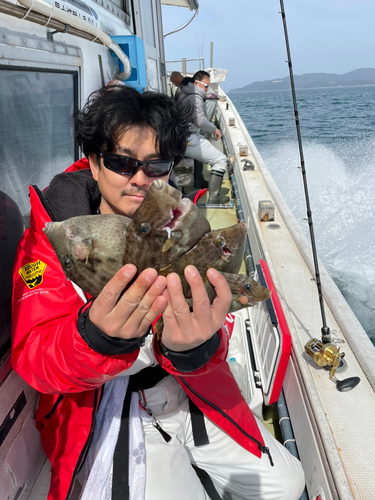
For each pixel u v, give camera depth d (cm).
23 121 142
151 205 65
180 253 70
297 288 217
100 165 116
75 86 194
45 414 127
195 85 447
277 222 302
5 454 120
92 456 121
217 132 489
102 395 127
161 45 486
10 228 131
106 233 73
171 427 131
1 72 126
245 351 204
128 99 106
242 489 135
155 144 109
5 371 121
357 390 151
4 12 117
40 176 158
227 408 131
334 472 121
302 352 168
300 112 4369
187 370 98
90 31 192
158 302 72
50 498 116
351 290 435
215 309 76
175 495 112
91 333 83
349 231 567
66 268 77
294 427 167
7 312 127
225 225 402
